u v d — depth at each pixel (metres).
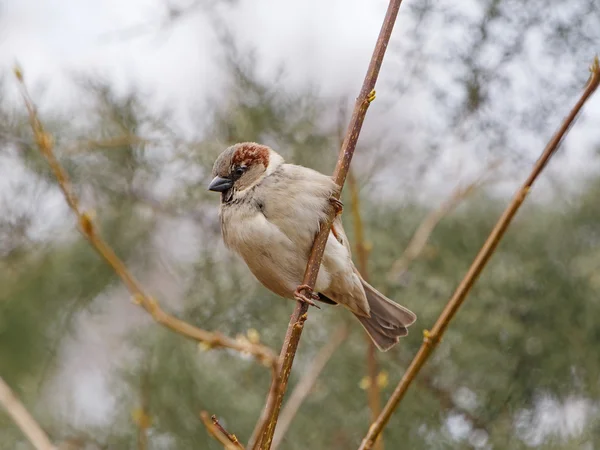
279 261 8.16
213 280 10.71
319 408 10.30
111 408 10.92
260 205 8.22
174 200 10.93
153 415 10.38
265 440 4.97
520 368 10.09
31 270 11.05
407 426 10.17
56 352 10.97
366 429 10.12
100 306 11.15
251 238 8.19
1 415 10.29
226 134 10.88
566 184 10.34
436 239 10.56
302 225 7.96
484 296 10.10
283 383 5.64
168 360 10.45
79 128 11.01
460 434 10.10
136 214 11.09
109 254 4.94
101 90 10.94
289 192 8.08
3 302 10.91
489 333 10.06
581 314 9.96
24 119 10.77
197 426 10.30
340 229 8.31
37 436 6.28
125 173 10.99
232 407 10.32
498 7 10.09
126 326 11.43
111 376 10.80
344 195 10.58
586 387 9.88
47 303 11.08
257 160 8.41
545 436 9.81
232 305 10.59
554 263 10.09
